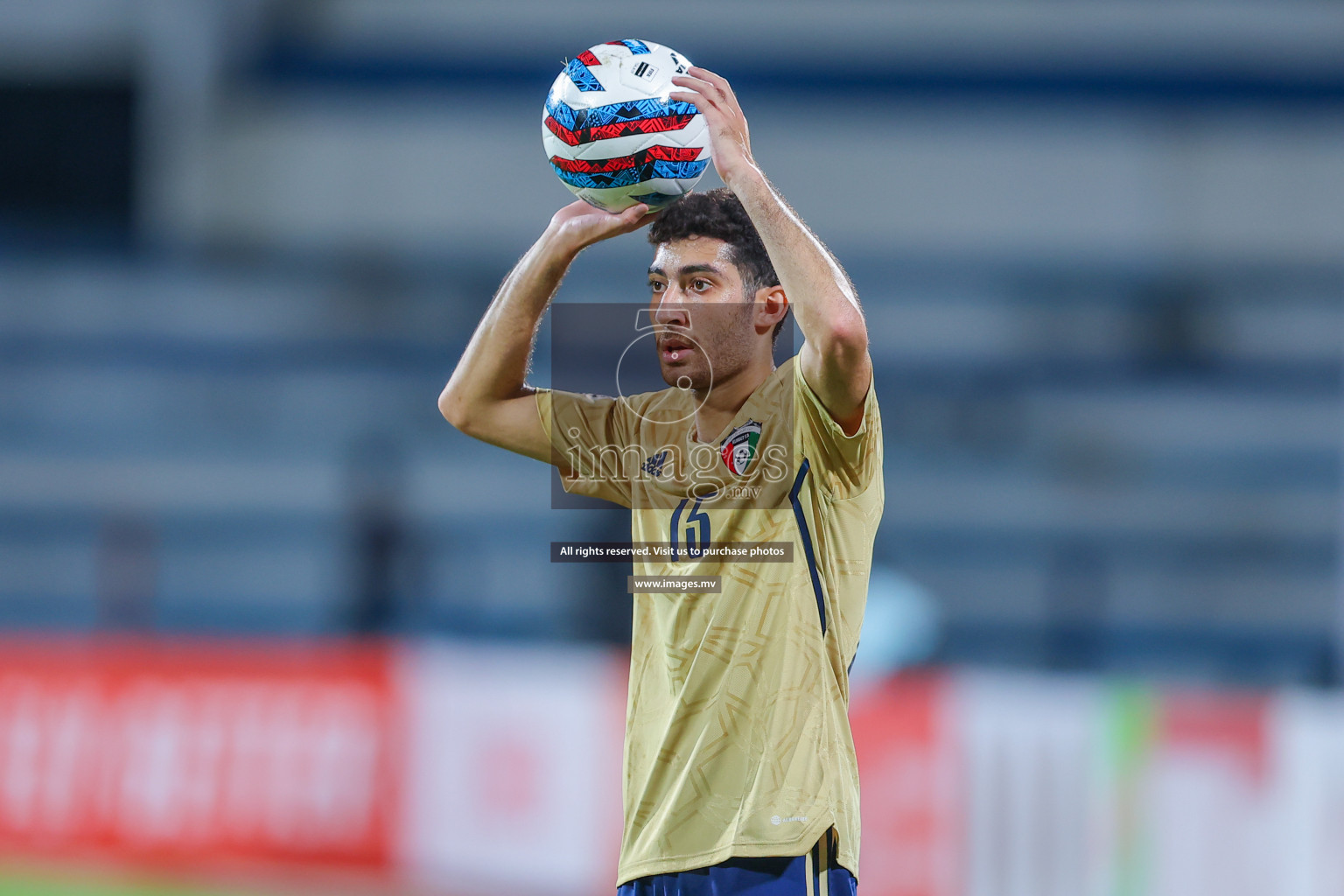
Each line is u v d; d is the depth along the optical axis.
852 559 10.90
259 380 47.16
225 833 25.92
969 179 53.53
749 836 10.14
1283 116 53.53
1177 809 23.53
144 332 49.50
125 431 46.22
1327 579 43.03
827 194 53.62
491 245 54.50
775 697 10.30
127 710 26.30
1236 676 40.09
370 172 55.00
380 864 25.67
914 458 45.16
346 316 50.12
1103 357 48.25
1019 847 23.80
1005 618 42.44
